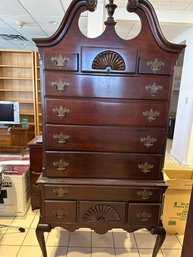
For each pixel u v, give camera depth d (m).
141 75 1.14
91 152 1.24
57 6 2.95
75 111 1.18
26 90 4.16
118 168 1.26
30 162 1.93
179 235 1.78
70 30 1.09
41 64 1.13
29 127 3.50
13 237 1.70
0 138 3.39
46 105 1.18
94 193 1.28
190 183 1.68
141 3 1.07
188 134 3.27
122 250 1.60
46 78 1.14
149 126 1.21
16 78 4.07
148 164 1.26
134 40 1.10
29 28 4.19
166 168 2.01
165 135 1.22
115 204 1.30
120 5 2.83
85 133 1.21
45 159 1.26
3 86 4.18
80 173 1.27
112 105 1.18
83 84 1.15
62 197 1.28
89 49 1.10
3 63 4.10
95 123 1.20
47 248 1.60
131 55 1.11
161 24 3.15
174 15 2.99
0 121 3.57
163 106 1.18
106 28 1.10
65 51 1.11
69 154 1.24
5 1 2.79
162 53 1.12
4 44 5.93
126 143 1.23
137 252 1.59
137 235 1.78
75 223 1.33
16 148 3.47
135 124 1.20
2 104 3.54
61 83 1.14
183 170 1.99
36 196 2.01
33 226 1.83
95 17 2.82
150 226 1.34
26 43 5.77
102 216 1.32
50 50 1.11
